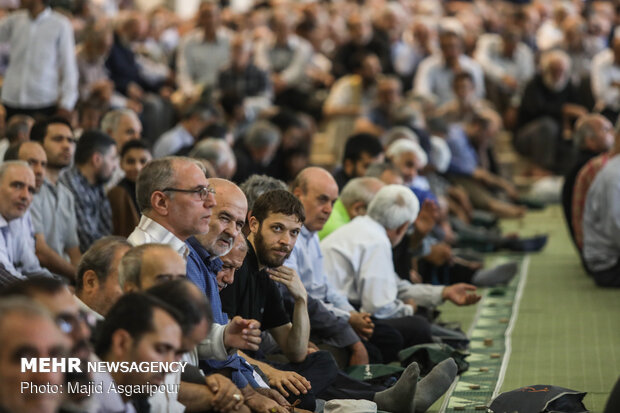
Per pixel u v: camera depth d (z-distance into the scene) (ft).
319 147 66.80
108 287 19.79
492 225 54.54
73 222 31.58
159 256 18.04
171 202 21.42
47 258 30.30
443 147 51.98
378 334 29.04
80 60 51.78
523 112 67.51
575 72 74.59
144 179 21.57
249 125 59.72
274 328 24.90
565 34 74.79
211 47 65.36
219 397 19.43
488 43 74.43
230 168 38.37
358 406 23.22
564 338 32.60
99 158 32.22
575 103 67.56
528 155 67.05
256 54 68.69
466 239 49.39
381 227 30.89
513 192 59.98
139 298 16.37
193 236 22.12
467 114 62.13
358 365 27.35
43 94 45.42
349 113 65.16
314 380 24.73
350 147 39.65
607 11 80.69
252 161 47.39
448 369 25.18
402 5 84.69
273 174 50.03
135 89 56.13
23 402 13.01
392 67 71.20
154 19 69.77
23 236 28.07
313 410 23.22
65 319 15.02
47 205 30.96
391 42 72.02
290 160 50.21
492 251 49.34
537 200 60.80
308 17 75.46
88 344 15.64
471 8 88.48
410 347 28.66
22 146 29.63
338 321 27.53
